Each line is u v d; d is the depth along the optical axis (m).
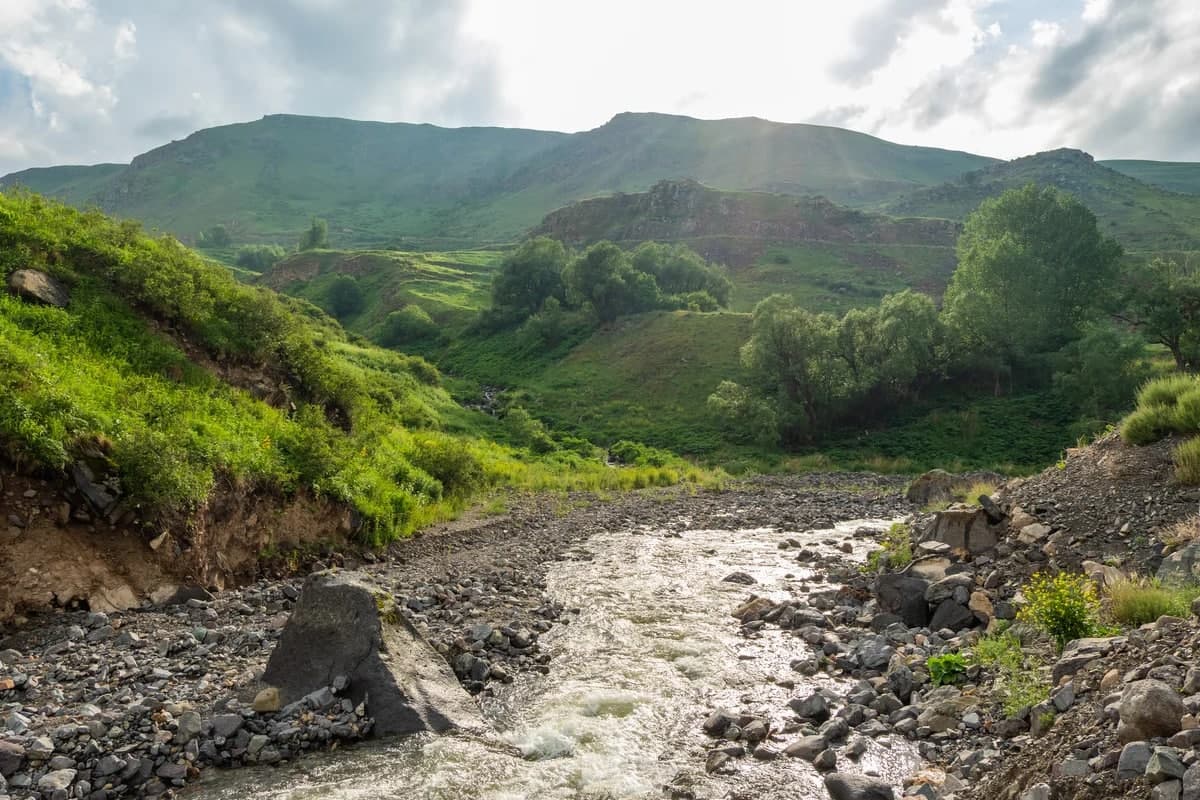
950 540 15.68
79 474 14.04
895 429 61.84
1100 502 14.69
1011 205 77.00
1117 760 6.28
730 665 12.70
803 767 8.83
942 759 8.67
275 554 18.11
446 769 8.88
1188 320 56.75
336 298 149.88
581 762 9.15
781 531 28.22
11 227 21.06
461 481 32.53
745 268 180.25
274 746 9.20
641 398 78.19
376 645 10.56
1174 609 9.75
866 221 199.50
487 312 115.50
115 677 10.82
